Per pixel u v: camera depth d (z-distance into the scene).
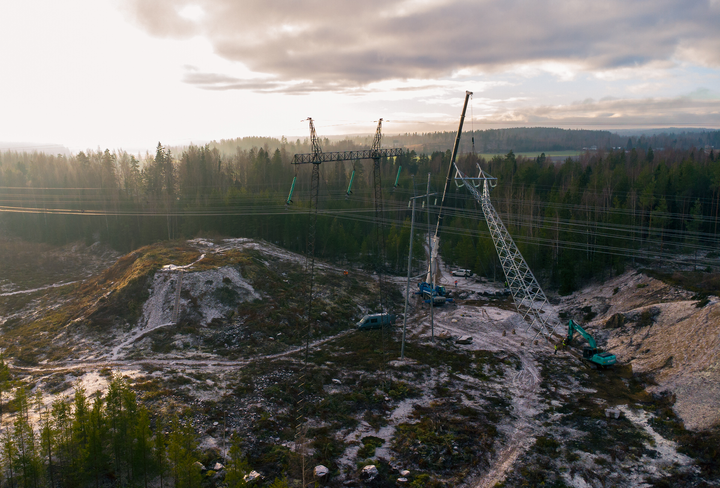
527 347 52.94
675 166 110.62
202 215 102.31
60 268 92.25
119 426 23.66
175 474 22.80
